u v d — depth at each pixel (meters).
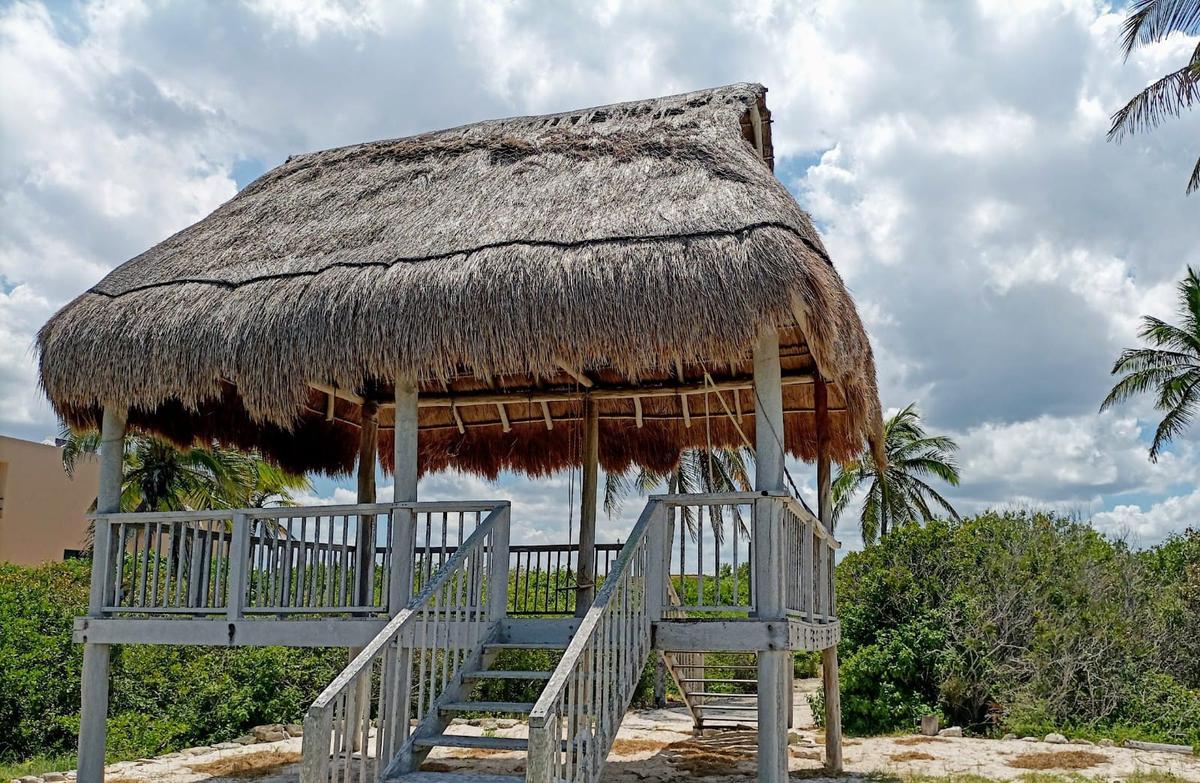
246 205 10.54
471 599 7.88
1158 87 15.83
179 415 10.10
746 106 10.20
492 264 7.73
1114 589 19.11
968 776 10.79
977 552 18.84
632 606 7.39
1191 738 14.91
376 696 15.05
